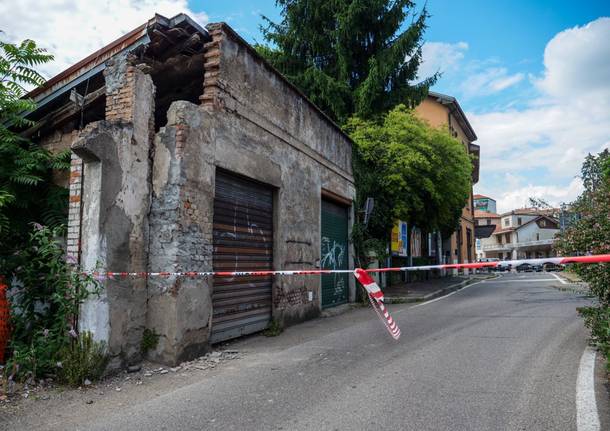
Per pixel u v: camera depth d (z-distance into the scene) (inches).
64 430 147.5
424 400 163.8
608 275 223.0
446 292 646.5
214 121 266.2
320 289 409.7
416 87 713.0
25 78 275.1
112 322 211.6
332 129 461.4
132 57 245.1
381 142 570.6
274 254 335.9
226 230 283.9
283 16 708.0
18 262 239.5
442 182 637.3
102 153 212.8
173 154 239.9
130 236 227.1
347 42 684.7
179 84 320.2
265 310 323.3
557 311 378.3
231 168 281.0
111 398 179.3
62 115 300.4
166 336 227.9
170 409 163.9
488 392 170.9
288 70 717.9
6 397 177.9
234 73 287.7
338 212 488.1
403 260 784.3
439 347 251.1
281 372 209.6
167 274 225.5
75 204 232.4
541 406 155.2
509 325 316.2
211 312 255.0
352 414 152.5
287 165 355.6
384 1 666.8
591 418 143.7
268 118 327.6
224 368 221.9
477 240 1894.7
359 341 279.0
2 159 268.4
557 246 251.8
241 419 151.9
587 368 200.5
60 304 209.0
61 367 196.5
